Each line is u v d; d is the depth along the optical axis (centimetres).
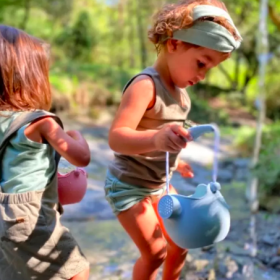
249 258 238
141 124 146
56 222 138
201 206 127
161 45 147
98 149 639
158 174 153
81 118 898
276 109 1018
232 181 490
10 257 133
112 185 155
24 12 1072
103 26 1306
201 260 228
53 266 135
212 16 134
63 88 920
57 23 1160
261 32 347
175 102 148
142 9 1162
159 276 205
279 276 218
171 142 122
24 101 136
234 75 1634
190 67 140
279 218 325
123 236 274
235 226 302
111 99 970
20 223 129
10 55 134
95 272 216
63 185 148
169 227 131
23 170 132
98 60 1223
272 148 430
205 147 707
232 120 1181
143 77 143
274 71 1027
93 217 315
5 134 132
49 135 133
